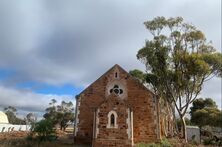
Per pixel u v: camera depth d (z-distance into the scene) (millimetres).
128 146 25312
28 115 67375
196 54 33406
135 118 29172
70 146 26672
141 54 35375
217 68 33469
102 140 25766
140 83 30422
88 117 29719
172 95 35312
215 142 37656
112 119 26297
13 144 25891
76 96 30703
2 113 82062
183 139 32719
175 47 34844
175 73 34656
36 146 25203
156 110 29266
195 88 34781
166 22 34656
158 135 28297
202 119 52344
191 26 34469
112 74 31031
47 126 27328
